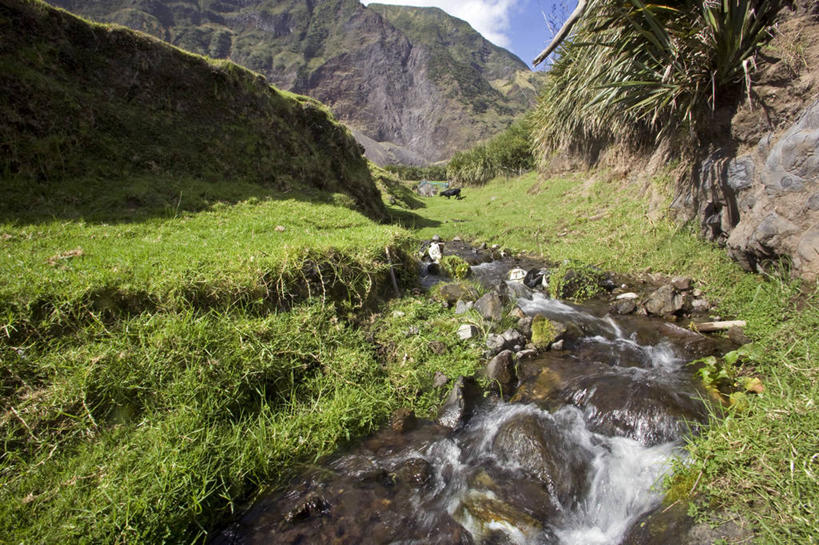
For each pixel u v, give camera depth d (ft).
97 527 7.17
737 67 19.61
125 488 7.82
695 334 14.94
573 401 11.91
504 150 77.92
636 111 26.35
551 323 16.02
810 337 11.46
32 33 23.68
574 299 20.75
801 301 13.69
